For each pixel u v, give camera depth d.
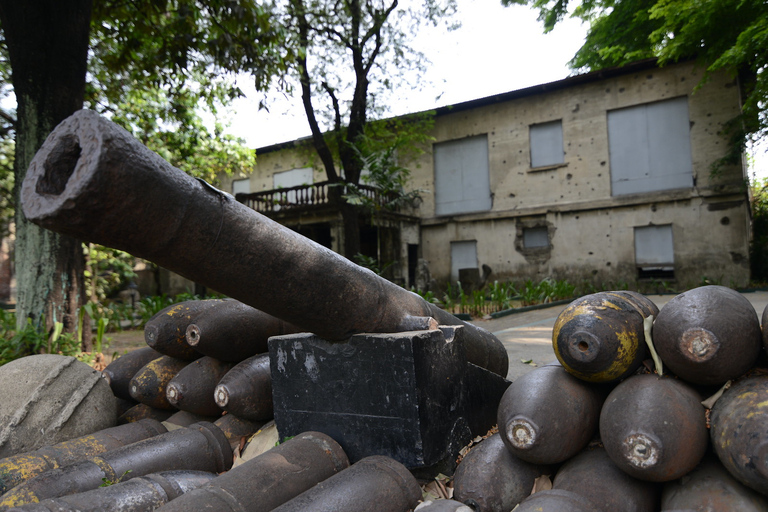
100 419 2.99
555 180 16.88
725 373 1.77
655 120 15.41
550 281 15.62
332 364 2.40
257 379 2.96
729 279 14.13
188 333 3.11
